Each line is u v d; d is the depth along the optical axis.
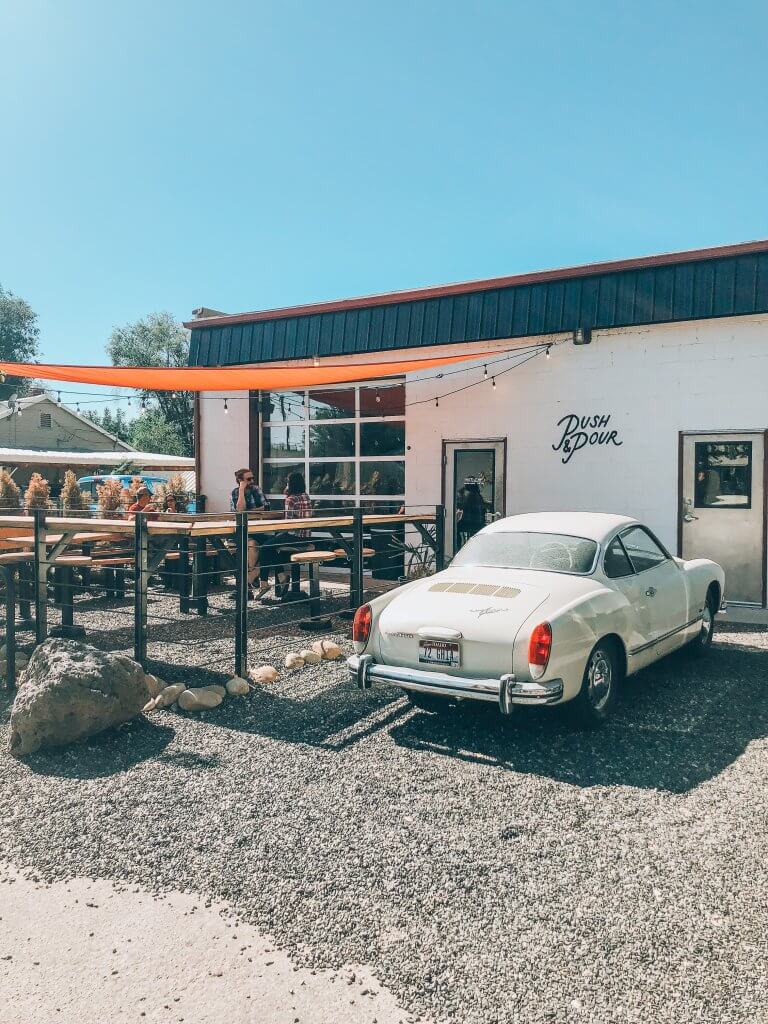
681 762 4.55
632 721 5.29
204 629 8.15
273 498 13.15
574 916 2.97
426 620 5.02
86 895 3.21
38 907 3.13
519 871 3.31
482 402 10.83
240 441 13.23
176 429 51.22
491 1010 2.46
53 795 4.18
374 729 5.16
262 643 7.45
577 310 9.91
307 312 12.02
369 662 5.14
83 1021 2.46
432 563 11.16
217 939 2.89
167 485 13.99
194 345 13.20
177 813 3.93
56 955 2.81
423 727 5.20
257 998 2.55
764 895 3.10
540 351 10.32
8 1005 2.55
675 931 2.86
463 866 3.36
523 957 2.72
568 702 5.01
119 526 6.36
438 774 4.39
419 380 11.36
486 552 5.99
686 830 3.68
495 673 4.74
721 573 7.17
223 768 4.50
